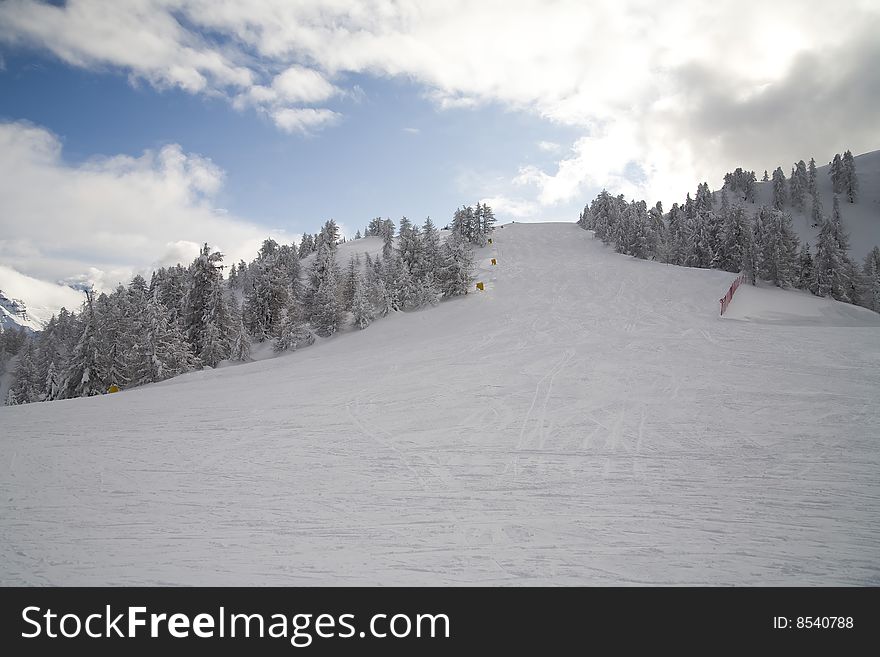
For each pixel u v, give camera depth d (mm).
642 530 6480
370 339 33531
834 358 16859
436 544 6332
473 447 10344
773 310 30625
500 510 7266
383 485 8469
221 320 40344
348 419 13406
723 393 13344
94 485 9008
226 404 16688
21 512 7789
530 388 15453
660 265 50031
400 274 42781
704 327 24766
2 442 12555
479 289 44062
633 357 18891
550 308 33781
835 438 9664
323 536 6652
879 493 7309
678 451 9430
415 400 15055
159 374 31531
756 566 5609
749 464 8602
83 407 17953
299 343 38312
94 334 33062
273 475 9211
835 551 5852
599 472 8617
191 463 10156
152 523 7242
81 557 6297
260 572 5836
